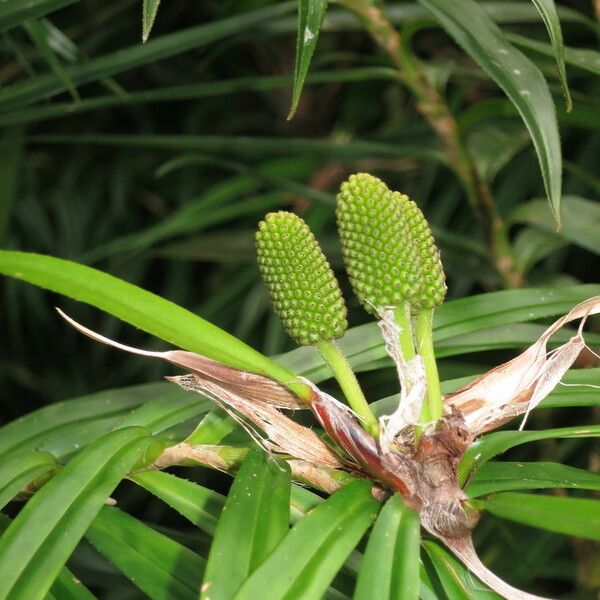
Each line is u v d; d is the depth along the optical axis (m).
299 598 0.41
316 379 0.51
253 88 0.69
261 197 0.92
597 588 0.77
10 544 0.43
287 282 0.46
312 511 0.43
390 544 0.43
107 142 0.76
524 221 0.72
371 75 0.70
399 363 0.46
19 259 0.46
